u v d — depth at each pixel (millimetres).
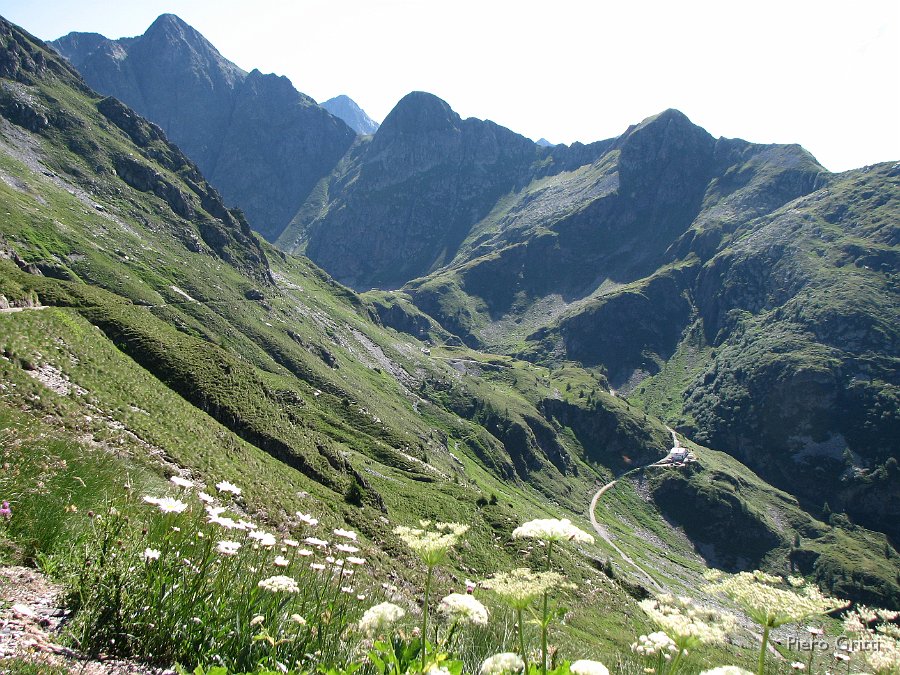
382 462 112312
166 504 6719
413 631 5688
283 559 7395
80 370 45250
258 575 6988
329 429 118500
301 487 58594
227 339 140375
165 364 69250
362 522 55469
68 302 73000
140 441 37031
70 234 138250
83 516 9781
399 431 144875
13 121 180250
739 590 4762
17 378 32938
